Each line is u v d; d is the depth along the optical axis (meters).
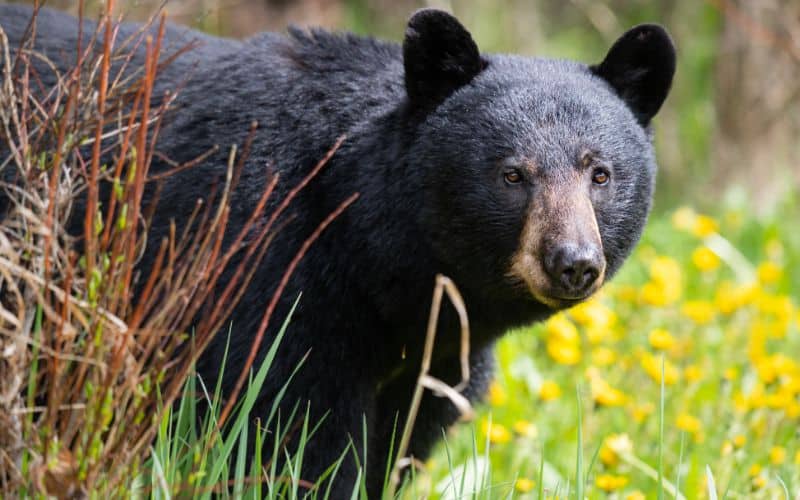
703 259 13.58
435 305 6.67
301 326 7.96
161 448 6.77
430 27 8.09
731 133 18.64
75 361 6.32
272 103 8.37
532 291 7.78
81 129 6.44
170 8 17.42
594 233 7.61
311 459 8.03
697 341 12.50
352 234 8.10
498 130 7.92
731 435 9.87
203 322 6.85
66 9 13.73
